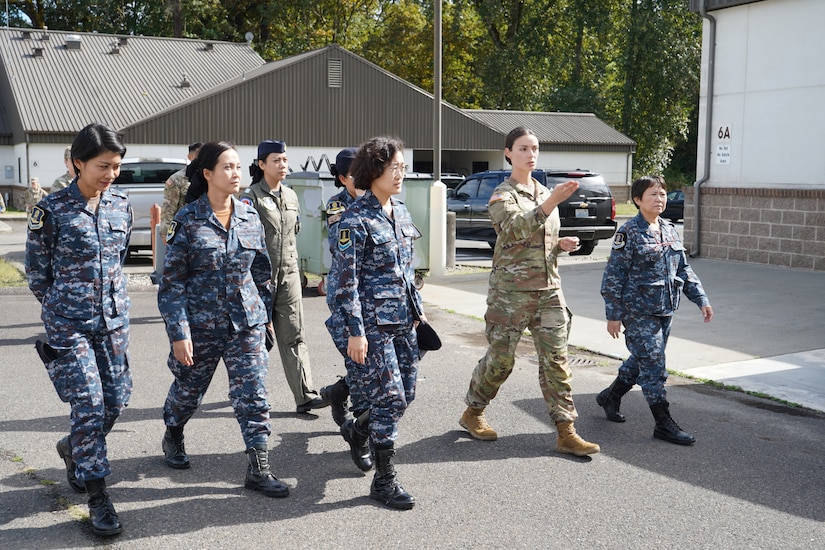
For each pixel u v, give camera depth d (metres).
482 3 46.25
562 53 48.44
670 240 5.43
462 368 7.43
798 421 5.90
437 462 4.99
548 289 5.02
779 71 13.64
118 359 4.16
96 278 4.04
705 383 6.93
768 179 13.97
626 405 6.29
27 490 4.47
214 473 4.76
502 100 47.50
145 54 38.16
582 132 38.97
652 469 4.90
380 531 3.99
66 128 31.31
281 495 4.39
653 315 5.38
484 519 4.14
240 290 4.37
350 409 4.97
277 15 49.31
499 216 4.95
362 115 34.31
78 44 37.00
